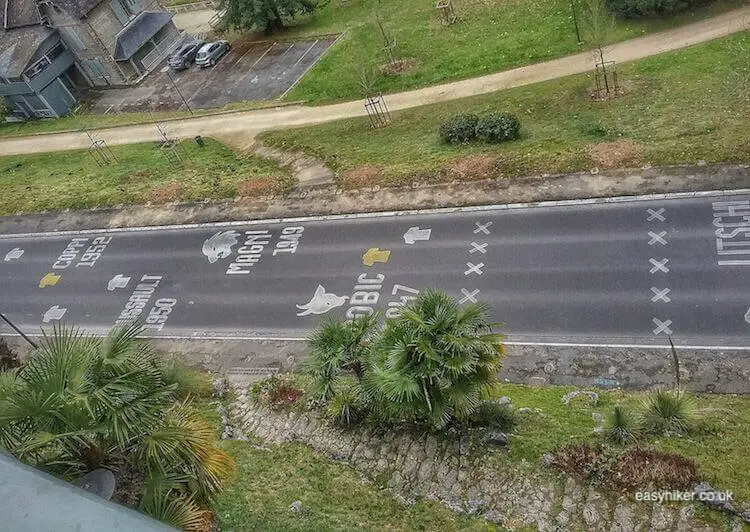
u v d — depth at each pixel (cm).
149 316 3241
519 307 2669
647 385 2277
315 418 2270
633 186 2939
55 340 1322
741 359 2248
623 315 2505
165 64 5969
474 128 3578
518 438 1970
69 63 5797
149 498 1225
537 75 4175
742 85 3362
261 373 2778
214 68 5659
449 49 4803
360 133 4116
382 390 1758
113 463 1313
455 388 1756
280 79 5175
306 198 3603
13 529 353
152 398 1323
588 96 3753
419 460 1959
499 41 4675
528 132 3553
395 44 5034
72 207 4131
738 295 2416
